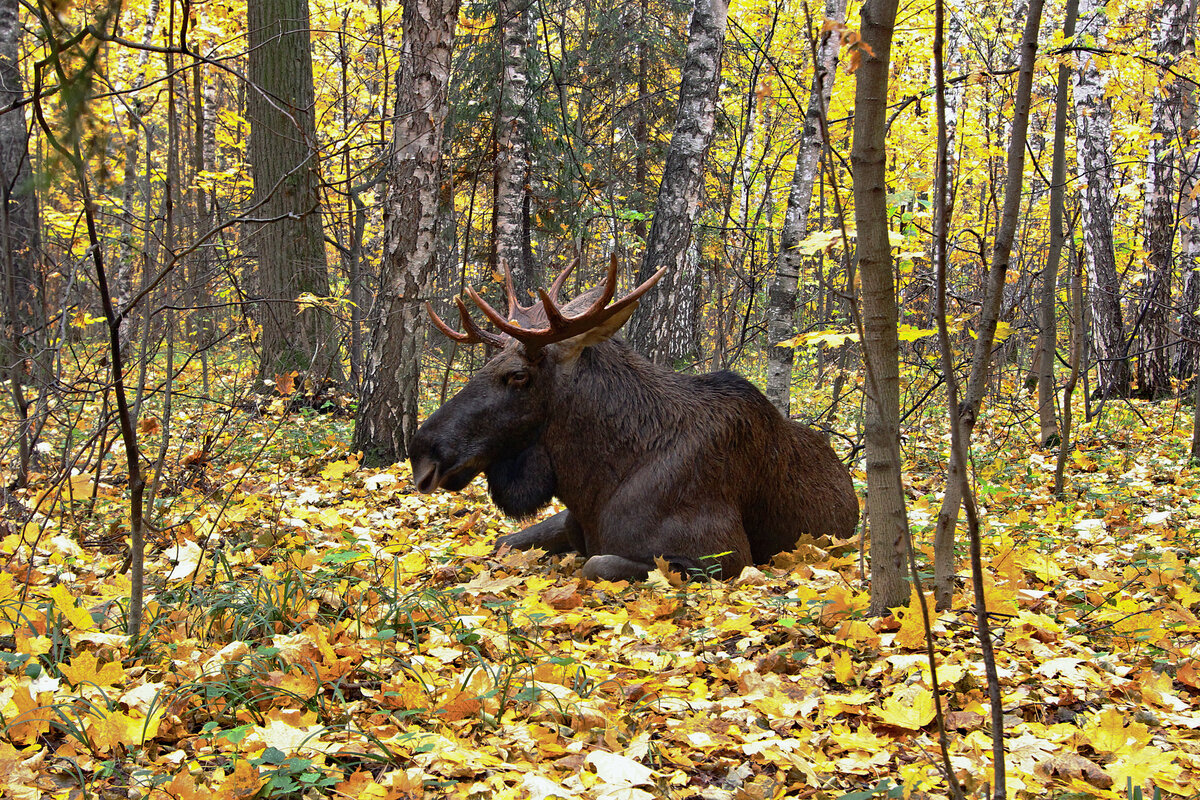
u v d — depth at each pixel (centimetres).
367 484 692
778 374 879
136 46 265
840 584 431
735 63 1410
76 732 265
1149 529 582
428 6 779
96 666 306
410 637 366
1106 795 236
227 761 264
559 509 674
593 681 329
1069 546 536
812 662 346
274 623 364
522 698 296
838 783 255
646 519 497
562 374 510
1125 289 1335
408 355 802
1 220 467
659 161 1766
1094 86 1253
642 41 1708
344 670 319
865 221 343
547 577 506
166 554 497
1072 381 666
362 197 1448
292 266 1062
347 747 264
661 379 521
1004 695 304
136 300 313
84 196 278
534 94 1367
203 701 298
